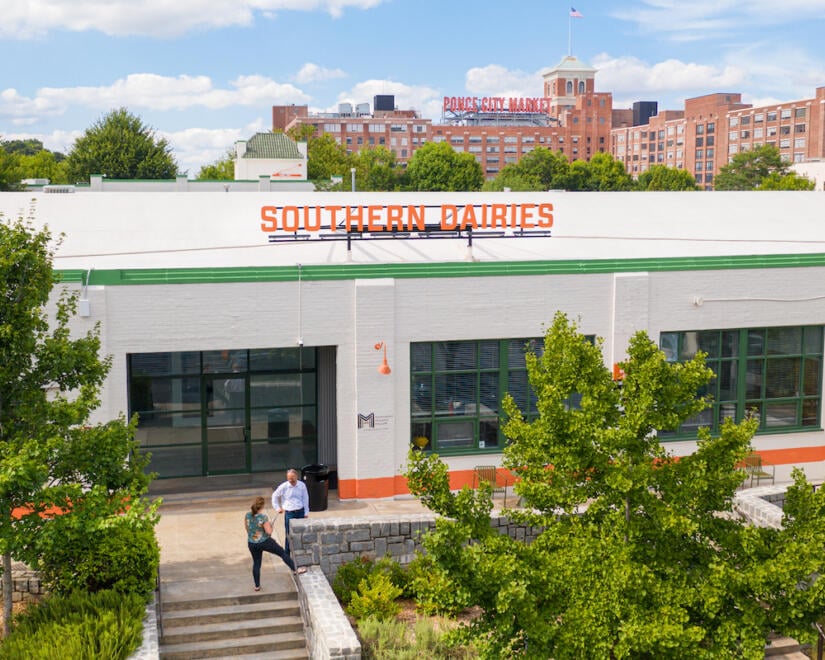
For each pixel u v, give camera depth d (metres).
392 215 27.53
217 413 24.77
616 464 13.09
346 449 23.20
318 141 107.75
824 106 161.12
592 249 28.12
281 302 22.53
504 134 199.00
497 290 23.56
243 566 19.03
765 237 30.62
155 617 15.98
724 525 13.33
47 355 15.52
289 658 16.56
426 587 12.55
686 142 194.50
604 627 12.16
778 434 25.61
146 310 21.95
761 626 12.20
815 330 25.89
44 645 14.07
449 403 23.78
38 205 29.28
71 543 15.46
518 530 20.44
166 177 79.81
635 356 13.60
